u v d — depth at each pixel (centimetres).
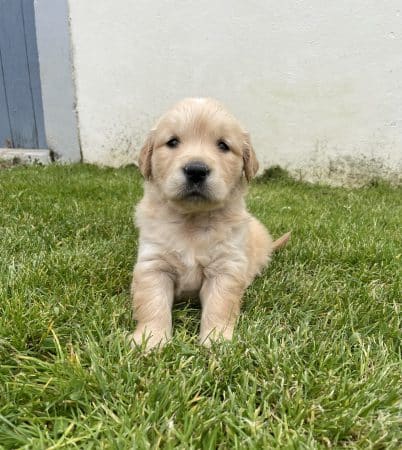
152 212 38
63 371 25
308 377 27
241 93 96
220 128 38
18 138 112
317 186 96
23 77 107
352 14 89
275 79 94
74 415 23
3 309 32
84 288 37
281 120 97
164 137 38
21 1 102
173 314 36
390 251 49
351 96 93
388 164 96
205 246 36
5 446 21
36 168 94
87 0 96
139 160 41
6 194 65
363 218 66
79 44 99
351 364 29
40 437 21
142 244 37
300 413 23
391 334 33
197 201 34
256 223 49
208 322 34
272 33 92
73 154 107
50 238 49
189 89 98
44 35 99
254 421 23
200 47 95
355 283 42
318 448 22
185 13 93
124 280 40
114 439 21
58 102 103
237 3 91
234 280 36
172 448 21
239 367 27
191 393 25
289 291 41
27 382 25
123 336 30
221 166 37
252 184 95
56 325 31
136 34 96
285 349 29
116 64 99
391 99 92
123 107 101
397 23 88
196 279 37
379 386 26
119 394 24
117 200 68
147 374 26
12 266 39
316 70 93
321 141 97
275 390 25
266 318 34
